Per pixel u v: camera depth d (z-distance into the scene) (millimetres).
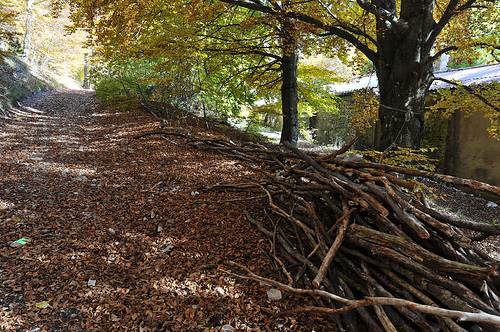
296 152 4855
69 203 4812
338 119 16328
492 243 5715
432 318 2451
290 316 2873
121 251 3729
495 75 9914
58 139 8992
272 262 3689
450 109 6625
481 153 9711
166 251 3791
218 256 3760
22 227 3922
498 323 1998
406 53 5508
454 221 2771
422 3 5305
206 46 8500
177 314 2807
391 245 2787
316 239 3650
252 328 2707
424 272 2508
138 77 13953
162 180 6125
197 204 5113
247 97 12977
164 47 7578
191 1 6598
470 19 6383
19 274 3080
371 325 2529
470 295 2264
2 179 5340
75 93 23516
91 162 7055
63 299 2846
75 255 3527
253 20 6992
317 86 11562
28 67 21375
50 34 26281
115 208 4828
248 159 7410
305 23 5949
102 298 2916
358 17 6770
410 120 5613
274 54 10148
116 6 6523
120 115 13125
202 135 10031
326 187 3873
